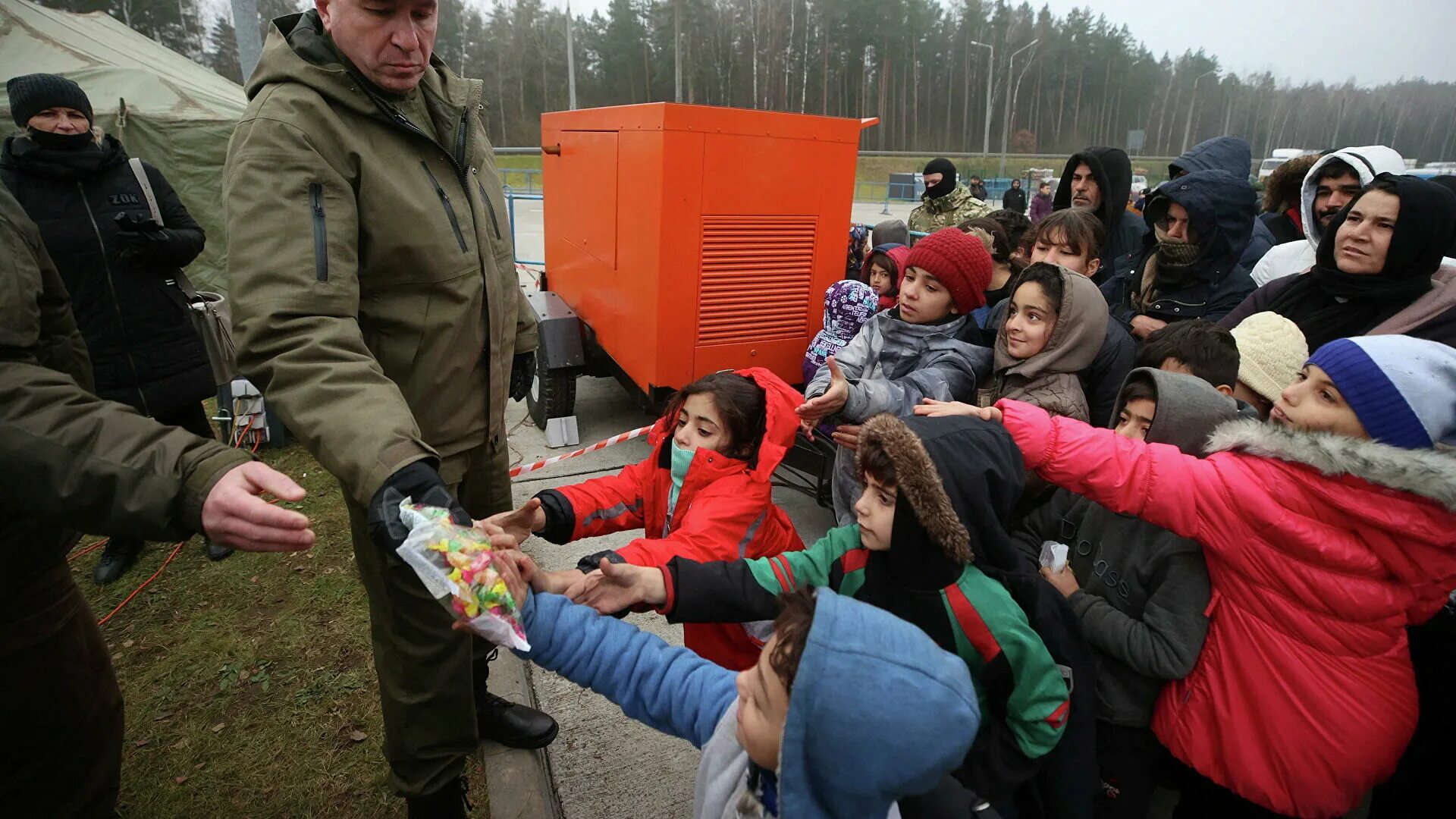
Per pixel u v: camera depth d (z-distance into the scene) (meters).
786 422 2.03
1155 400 1.93
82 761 1.64
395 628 1.84
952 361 2.61
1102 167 4.25
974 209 6.54
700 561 1.70
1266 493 1.58
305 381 1.42
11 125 5.93
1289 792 1.64
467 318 1.87
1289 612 1.60
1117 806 1.90
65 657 1.57
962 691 0.92
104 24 7.58
